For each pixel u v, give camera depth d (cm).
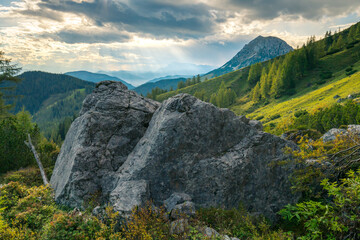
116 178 1328
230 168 1263
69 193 1323
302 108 10462
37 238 838
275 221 1298
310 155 1032
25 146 2442
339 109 4372
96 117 1533
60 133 15712
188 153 1265
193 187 1233
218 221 1019
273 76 16612
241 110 15888
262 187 1331
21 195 1294
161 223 867
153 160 1220
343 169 977
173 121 1265
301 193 1416
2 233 784
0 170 2228
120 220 909
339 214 568
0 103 3198
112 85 1828
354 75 11025
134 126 1602
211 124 1340
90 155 1405
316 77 14888
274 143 1434
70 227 836
